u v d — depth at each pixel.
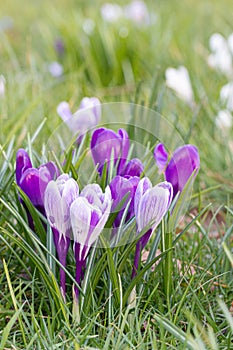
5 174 0.87
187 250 0.88
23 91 1.26
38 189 0.75
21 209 0.78
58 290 0.73
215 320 0.79
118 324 0.74
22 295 0.81
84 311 0.75
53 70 1.48
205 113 1.15
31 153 0.82
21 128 1.06
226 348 0.74
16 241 0.74
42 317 0.74
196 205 0.98
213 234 0.92
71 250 0.79
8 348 0.74
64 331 0.74
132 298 0.76
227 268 0.83
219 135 1.13
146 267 0.74
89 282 0.74
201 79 1.34
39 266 0.74
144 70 1.46
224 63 1.36
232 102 1.21
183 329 0.77
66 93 1.26
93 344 0.73
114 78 1.47
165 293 0.78
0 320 0.77
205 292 0.80
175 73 1.19
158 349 0.74
